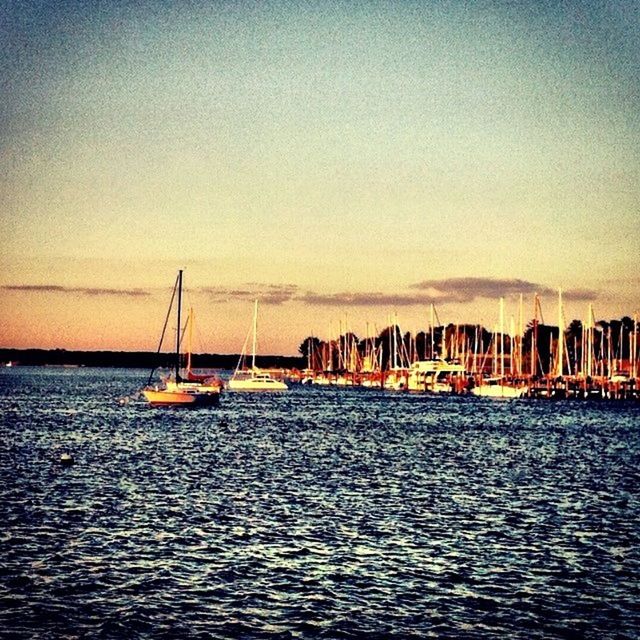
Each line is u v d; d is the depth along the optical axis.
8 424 100.50
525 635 27.64
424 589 31.81
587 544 39.12
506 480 59.28
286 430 99.12
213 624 27.98
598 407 161.50
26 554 35.38
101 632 27.16
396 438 92.12
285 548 37.16
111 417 113.75
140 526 40.88
